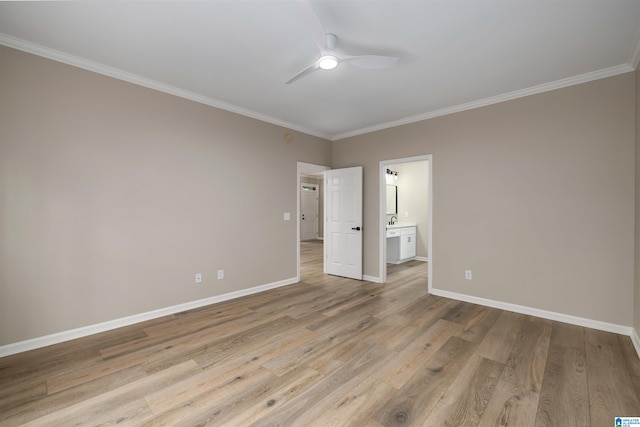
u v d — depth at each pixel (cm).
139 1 192
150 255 313
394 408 175
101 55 262
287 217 460
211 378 206
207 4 195
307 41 240
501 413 171
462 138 375
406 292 416
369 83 314
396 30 223
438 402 181
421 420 166
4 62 234
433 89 328
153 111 315
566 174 304
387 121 445
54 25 218
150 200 313
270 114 415
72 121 265
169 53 259
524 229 330
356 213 489
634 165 270
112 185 288
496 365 222
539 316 320
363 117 427
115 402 181
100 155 280
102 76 281
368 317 321
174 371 215
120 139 293
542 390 192
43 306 252
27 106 243
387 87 323
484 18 208
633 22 210
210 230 364
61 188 260
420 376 209
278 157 445
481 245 361
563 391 191
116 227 290
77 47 249
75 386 196
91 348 248
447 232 389
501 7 197
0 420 165
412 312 336
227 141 380
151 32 227
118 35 231
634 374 209
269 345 255
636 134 260
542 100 317
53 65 255
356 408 176
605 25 214
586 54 255
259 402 181
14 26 220
